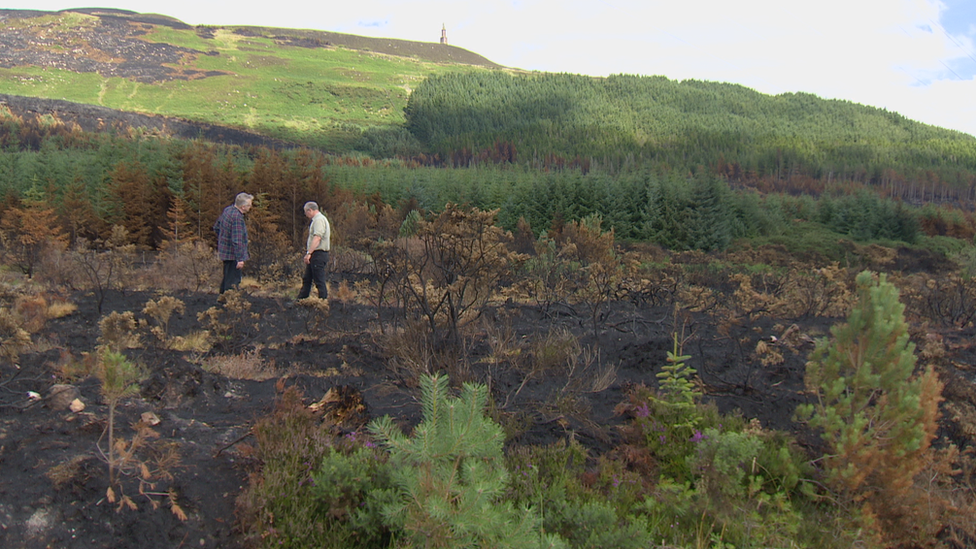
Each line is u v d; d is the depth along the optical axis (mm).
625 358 6188
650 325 8258
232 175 18594
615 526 3047
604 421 4582
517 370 5473
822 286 11172
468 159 116500
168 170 17219
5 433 2984
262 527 2629
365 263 11633
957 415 4656
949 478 3957
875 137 149625
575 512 3025
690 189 36656
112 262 8352
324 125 130500
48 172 19875
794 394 5316
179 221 16078
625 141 126312
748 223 42031
